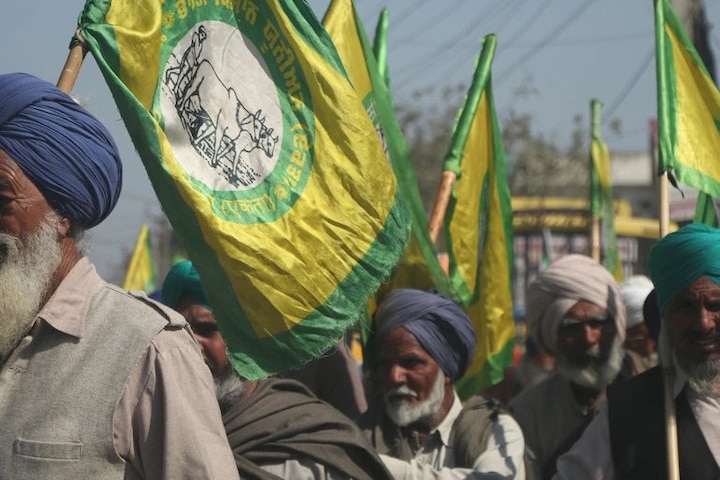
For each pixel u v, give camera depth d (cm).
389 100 1073
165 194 717
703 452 841
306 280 746
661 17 1080
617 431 859
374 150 779
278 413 883
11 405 566
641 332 1375
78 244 604
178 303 922
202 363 595
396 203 782
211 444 579
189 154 736
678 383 854
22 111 579
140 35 721
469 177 1249
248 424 874
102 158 595
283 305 739
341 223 765
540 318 1181
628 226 3772
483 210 1271
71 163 583
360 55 1050
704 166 1070
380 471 898
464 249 1252
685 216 1302
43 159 577
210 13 756
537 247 4512
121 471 567
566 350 1155
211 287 730
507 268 1284
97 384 568
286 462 873
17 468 556
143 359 577
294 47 777
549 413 1159
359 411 1148
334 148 774
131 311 586
